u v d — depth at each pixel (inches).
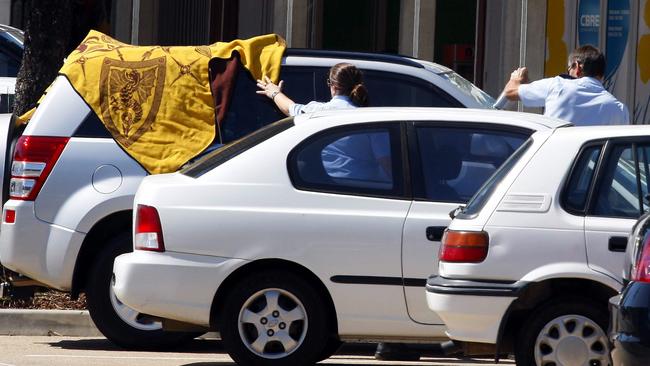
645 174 1001.5
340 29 2239.2
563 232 989.8
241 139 1190.9
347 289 1101.1
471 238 995.9
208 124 1309.1
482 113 1151.0
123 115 1298.0
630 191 999.6
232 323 1118.4
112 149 1285.7
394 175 1120.2
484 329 994.1
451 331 1013.2
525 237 990.4
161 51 1332.4
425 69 1341.0
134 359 1238.9
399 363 1266.0
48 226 1275.8
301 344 1117.1
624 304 799.1
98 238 1293.1
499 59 2150.6
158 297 1117.1
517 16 2134.6
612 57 2151.8
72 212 1274.6
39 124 1288.1
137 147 1288.1
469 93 1353.3
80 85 1299.2
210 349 1330.0
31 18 1609.3
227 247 1111.0
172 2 2127.2
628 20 2149.4
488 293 986.1
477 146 1131.9
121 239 1285.7
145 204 1128.8
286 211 1109.7
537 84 1352.1
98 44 1360.7
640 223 829.8
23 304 1467.8
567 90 1332.4
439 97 1327.5
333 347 1190.9
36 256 1278.3
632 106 2160.4
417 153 1127.0
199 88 1316.4
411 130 1134.4
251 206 1114.1
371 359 1301.7
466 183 1121.4
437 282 1011.9
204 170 1143.6
